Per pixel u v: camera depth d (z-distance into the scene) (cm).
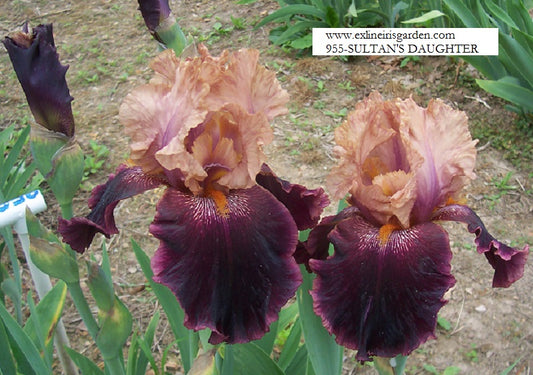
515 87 86
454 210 33
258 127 29
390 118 32
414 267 30
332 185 32
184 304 27
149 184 32
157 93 31
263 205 30
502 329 66
